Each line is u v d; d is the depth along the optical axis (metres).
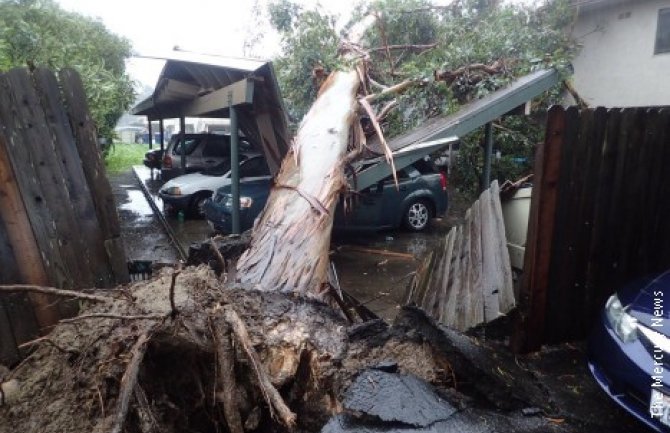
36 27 4.73
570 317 3.48
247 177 8.17
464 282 3.75
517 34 6.68
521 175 8.12
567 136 3.11
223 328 2.05
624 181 3.35
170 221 8.59
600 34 9.77
